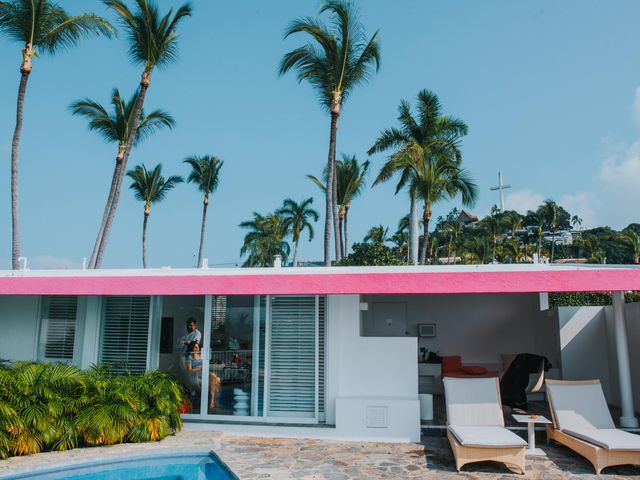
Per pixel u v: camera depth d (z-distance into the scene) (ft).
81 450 32.04
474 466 30.14
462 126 97.19
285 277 35.45
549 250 277.03
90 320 41.68
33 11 66.33
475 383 34.60
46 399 32.45
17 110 67.36
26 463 29.14
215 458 32.55
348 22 73.56
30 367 34.35
